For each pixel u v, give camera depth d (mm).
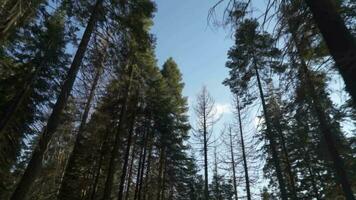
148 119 25672
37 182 14781
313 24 5023
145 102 23297
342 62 3801
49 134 9672
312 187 23578
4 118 15609
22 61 17875
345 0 6312
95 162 24891
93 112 17312
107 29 11938
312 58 6742
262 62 17047
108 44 11961
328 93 9453
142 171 26047
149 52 18328
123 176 19688
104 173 26156
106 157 24547
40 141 9617
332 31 3980
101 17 11914
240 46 16906
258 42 16062
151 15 13133
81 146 20109
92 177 25000
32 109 17547
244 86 18000
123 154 25375
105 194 16141
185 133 28844
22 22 9469
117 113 21891
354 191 17391
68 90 10422
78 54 10945
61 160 14047
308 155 21016
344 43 3844
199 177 39812
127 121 22469
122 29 12258
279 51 5719
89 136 21203
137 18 12531
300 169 24297
